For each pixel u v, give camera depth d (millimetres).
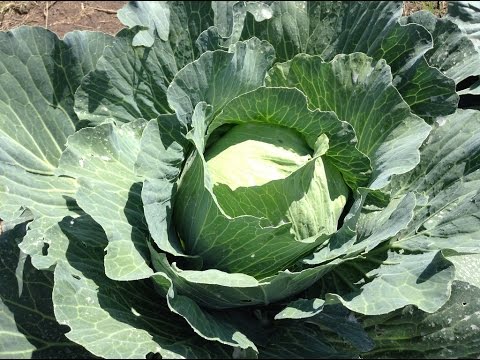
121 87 501
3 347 419
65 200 468
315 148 455
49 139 500
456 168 490
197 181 423
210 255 424
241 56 475
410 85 518
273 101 452
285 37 537
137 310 433
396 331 473
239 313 460
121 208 440
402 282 427
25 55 493
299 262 435
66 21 784
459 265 506
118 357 376
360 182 480
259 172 441
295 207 431
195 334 439
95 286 420
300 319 453
